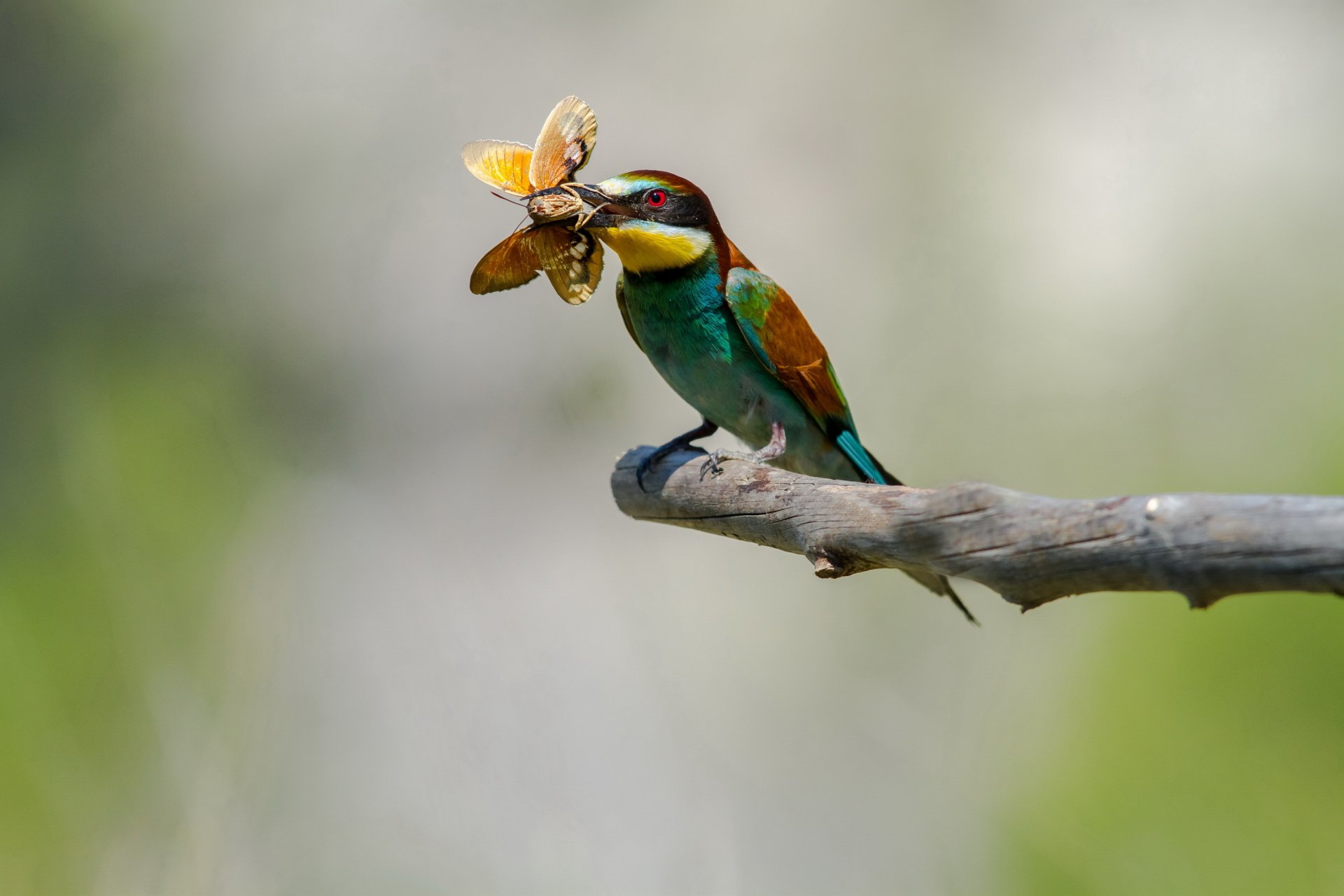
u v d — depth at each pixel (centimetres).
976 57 1397
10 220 1423
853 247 1360
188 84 1420
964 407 1347
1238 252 1354
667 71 1364
